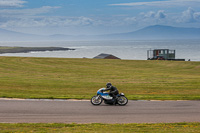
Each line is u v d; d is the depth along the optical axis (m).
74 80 35.69
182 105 18.58
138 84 32.28
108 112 15.92
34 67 55.16
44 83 31.38
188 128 11.72
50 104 18.11
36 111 15.69
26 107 16.83
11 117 14.05
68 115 14.86
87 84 31.62
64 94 23.62
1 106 17.02
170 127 11.99
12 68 52.00
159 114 15.56
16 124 12.27
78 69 54.62
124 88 28.83
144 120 13.97
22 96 20.81
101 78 39.31
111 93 18.25
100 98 18.59
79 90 26.80
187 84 32.41
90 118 14.26
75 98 20.83
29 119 13.70
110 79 38.06
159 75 45.53
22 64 59.19
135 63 69.94
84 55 196.50
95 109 16.75
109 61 72.56
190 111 16.53
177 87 29.67
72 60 71.56
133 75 44.94
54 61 67.50
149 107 17.70
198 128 11.73
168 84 32.41
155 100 20.73
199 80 37.06
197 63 69.56
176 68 61.72
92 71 51.62
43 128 11.48
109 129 11.28
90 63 66.94
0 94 21.61
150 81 35.75
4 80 32.94
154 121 13.74
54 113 15.27
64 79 36.72
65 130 11.01
